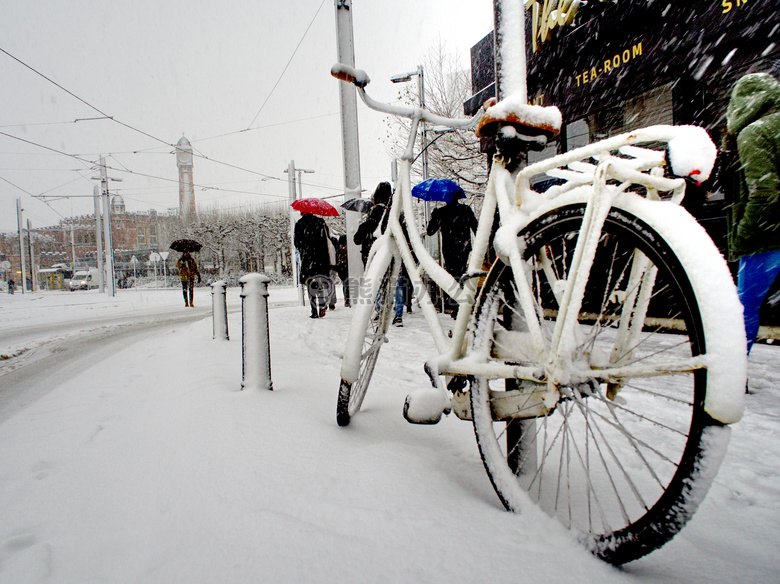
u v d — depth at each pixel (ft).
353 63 24.79
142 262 193.26
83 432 8.68
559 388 4.21
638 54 17.07
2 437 8.79
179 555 4.28
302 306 41.70
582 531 4.14
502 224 4.91
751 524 4.79
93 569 4.37
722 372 3.13
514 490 4.70
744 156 8.47
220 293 19.02
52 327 32.78
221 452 6.30
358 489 5.18
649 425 7.28
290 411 8.03
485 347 5.13
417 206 38.06
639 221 3.71
